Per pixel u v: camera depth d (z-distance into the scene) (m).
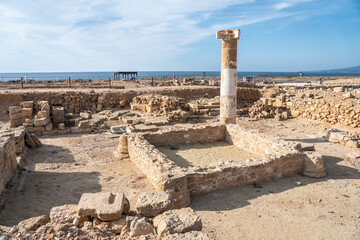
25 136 11.88
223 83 13.45
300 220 6.11
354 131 14.72
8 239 3.92
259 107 21.20
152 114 18.95
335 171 9.25
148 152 9.02
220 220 6.11
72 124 17.23
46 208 6.75
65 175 9.02
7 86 28.42
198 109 20.48
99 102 20.80
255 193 7.51
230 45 13.06
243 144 11.81
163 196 5.36
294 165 8.83
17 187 7.88
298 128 16.34
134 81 40.31
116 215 4.77
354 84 33.03
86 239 4.15
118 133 14.99
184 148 11.88
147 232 4.32
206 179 7.44
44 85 29.98
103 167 9.82
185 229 4.23
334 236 5.50
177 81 34.31
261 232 5.65
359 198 7.19
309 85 31.92
